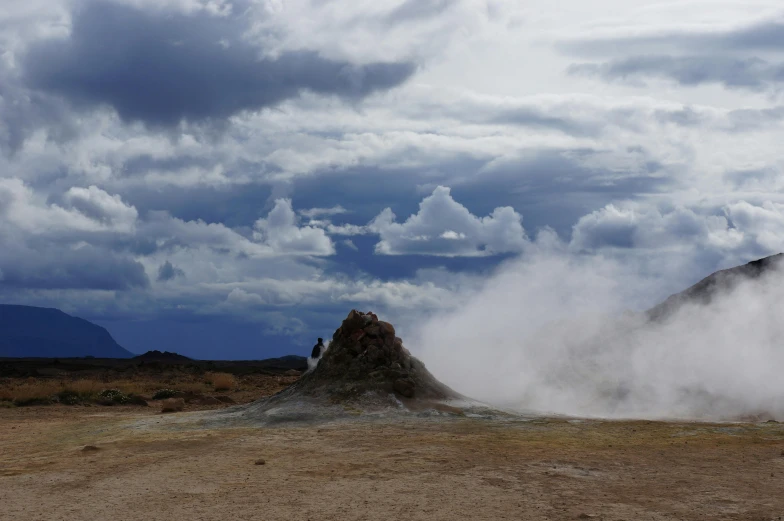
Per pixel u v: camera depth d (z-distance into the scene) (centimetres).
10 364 7394
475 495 1164
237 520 1023
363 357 2452
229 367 8512
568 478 1298
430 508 1078
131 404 3281
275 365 10356
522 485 1240
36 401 3259
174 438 1881
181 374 6675
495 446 1662
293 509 1081
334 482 1280
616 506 1087
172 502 1147
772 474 1328
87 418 2564
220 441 1806
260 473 1380
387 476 1328
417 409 2217
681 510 1060
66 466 1520
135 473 1410
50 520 1047
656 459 1488
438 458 1504
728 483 1250
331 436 1841
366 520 1012
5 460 1656
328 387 2384
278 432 1931
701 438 1791
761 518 1013
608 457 1509
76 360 11244
